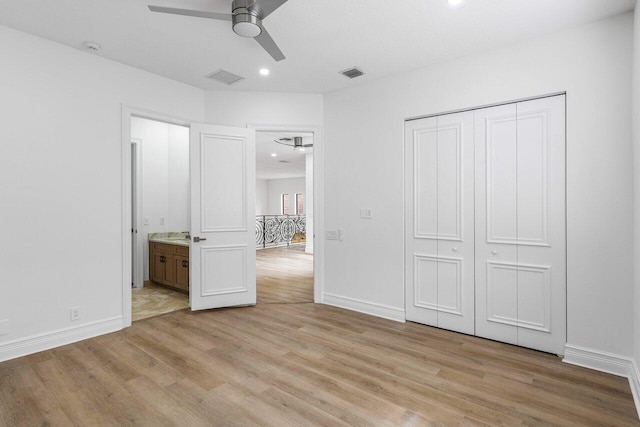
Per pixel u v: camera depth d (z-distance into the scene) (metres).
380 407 2.03
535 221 2.81
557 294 2.72
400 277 3.54
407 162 3.51
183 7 2.40
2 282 2.61
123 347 2.87
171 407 2.02
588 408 2.03
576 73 2.59
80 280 3.03
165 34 2.76
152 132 5.22
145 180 5.14
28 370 2.46
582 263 2.57
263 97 4.05
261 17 2.27
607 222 2.48
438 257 3.33
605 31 2.49
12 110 2.66
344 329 3.31
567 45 2.63
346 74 3.55
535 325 2.82
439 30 2.67
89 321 3.08
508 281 2.95
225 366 2.54
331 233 4.09
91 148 3.09
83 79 3.04
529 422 1.89
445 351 2.81
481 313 3.10
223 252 3.92
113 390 2.20
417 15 2.47
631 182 2.39
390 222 3.61
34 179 2.76
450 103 3.19
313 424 1.87
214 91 4.00
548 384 2.29
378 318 3.64
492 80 2.97
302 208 15.55
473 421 1.90
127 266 3.35
